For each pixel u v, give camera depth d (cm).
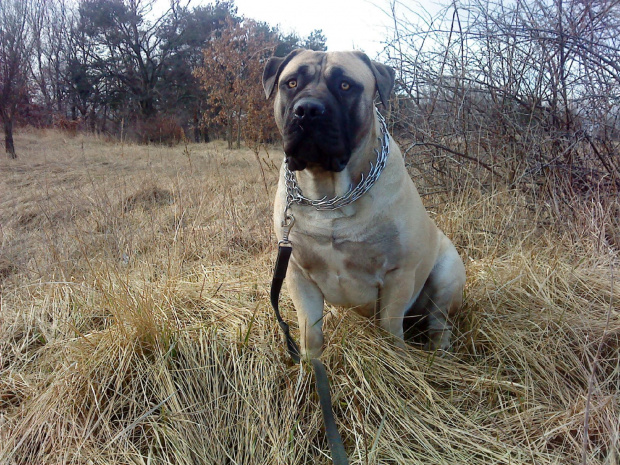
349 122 103
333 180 105
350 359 110
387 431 96
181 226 201
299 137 97
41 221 250
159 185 312
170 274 158
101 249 181
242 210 238
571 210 176
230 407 104
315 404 102
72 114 1545
